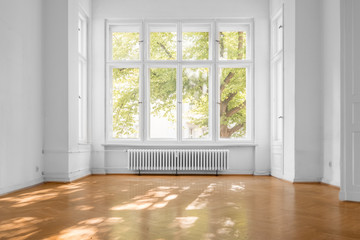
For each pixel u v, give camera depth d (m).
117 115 9.41
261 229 3.41
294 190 6.16
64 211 4.26
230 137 9.34
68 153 7.27
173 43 9.44
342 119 5.10
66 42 7.33
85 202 4.89
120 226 3.51
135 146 9.13
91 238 3.08
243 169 9.09
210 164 8.82
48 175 7.24
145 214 4.09
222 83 9.41
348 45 5.05
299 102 7.31
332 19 6.73
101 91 9.23
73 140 7.59
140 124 9.26
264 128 9.12
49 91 7.30
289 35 7.68
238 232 3.29
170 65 9.38
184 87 9.40
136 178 8.15
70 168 7.39
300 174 7.30
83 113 8.87
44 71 7.29
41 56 7.17
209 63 9.30
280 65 8.62
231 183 7.21
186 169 8.86
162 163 8.93
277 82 8.85
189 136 9.34
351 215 4.07
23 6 6.36
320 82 7.29
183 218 3.88
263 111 9.15
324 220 3.80
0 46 5.51
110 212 4.20
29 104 6.56
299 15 7.33
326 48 7.01
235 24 9.39
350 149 5.05
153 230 3.36
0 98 5.50
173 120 9.37
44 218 3.88
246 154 9.12
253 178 8.27
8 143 5.74
